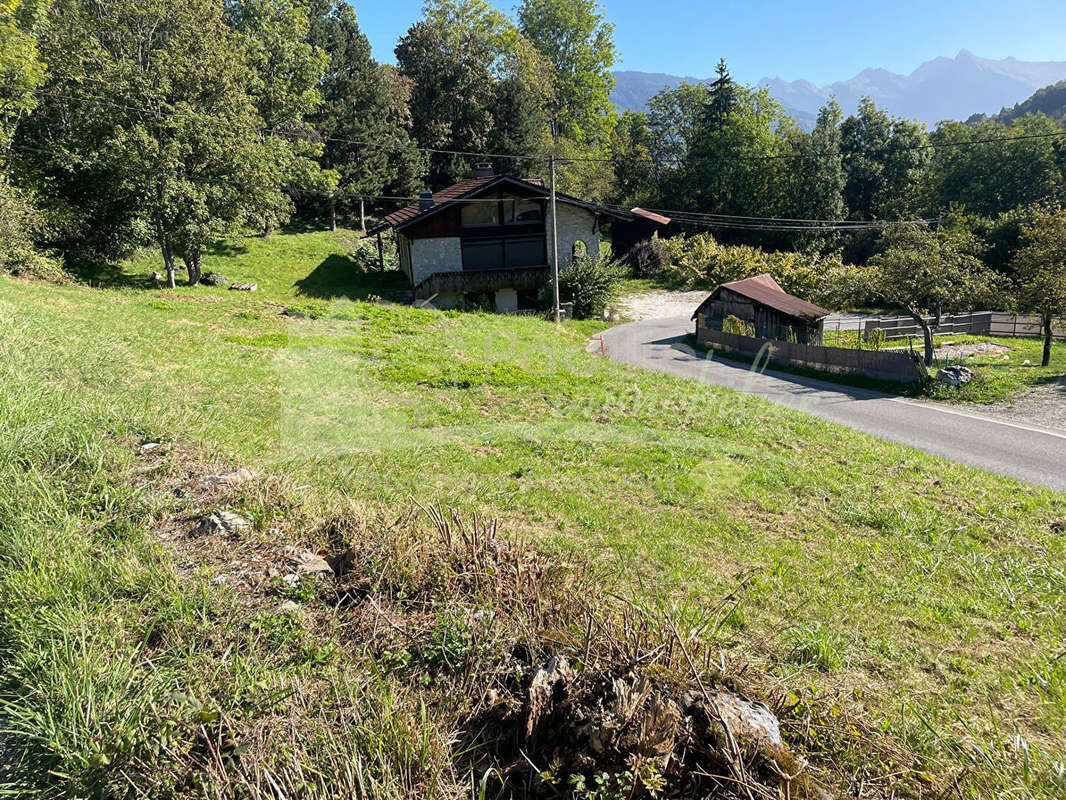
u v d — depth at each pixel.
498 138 47.22
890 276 20.28
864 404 16.62
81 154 22.33
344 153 39.81
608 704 2.68
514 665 3.13
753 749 2.54
